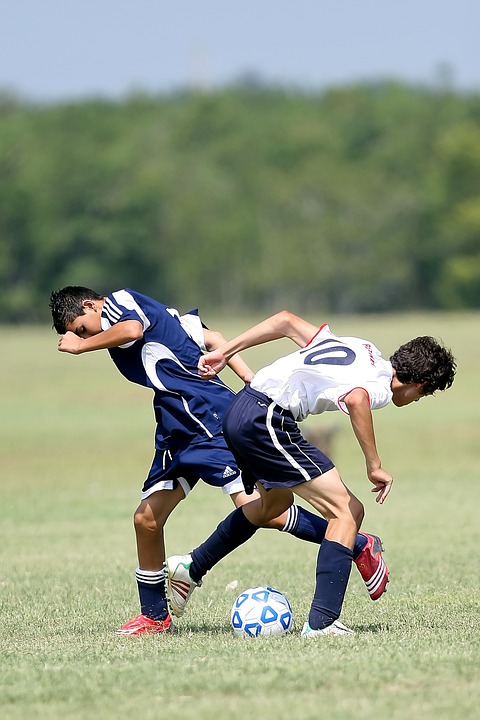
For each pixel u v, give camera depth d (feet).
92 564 111.24
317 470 70.95
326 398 70.03
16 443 238.27
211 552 76.18
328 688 56.08
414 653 62.90
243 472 73.20
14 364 457.27
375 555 75.36
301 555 115.24
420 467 200.95
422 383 71.41
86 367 439.63
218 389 77.61
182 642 70.13
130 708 53.57
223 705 53.47
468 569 102.01
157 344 76.79
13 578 103.09
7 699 55.77
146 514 76.02
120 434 252.01
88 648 68.33
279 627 73.26
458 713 51.37
